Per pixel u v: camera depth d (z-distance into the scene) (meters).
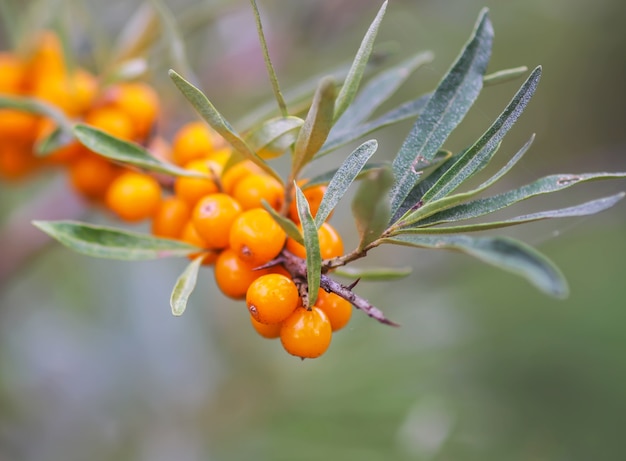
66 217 0.32
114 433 0.34
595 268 0.37
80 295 0.36
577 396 0.31
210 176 0.20
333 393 0.30
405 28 0.39
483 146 0.18
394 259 0.36
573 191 0.40
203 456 0.31
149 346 0.35
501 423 0.30
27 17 0.25
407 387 0.29
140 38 0.25
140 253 0.20
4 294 0.33
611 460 0.29
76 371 0.35
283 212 0.19
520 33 0.42
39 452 0.33
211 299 0.36
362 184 0.17
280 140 0.19
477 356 0.31
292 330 0.18
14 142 0.25
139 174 0.22
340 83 0.22
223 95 0.36
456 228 0.17
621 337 0.32
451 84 0.19
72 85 0.24
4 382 0.34
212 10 0.29
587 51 0.45
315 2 0.35
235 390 0.33
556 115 0.47
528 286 0.35
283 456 0.28
